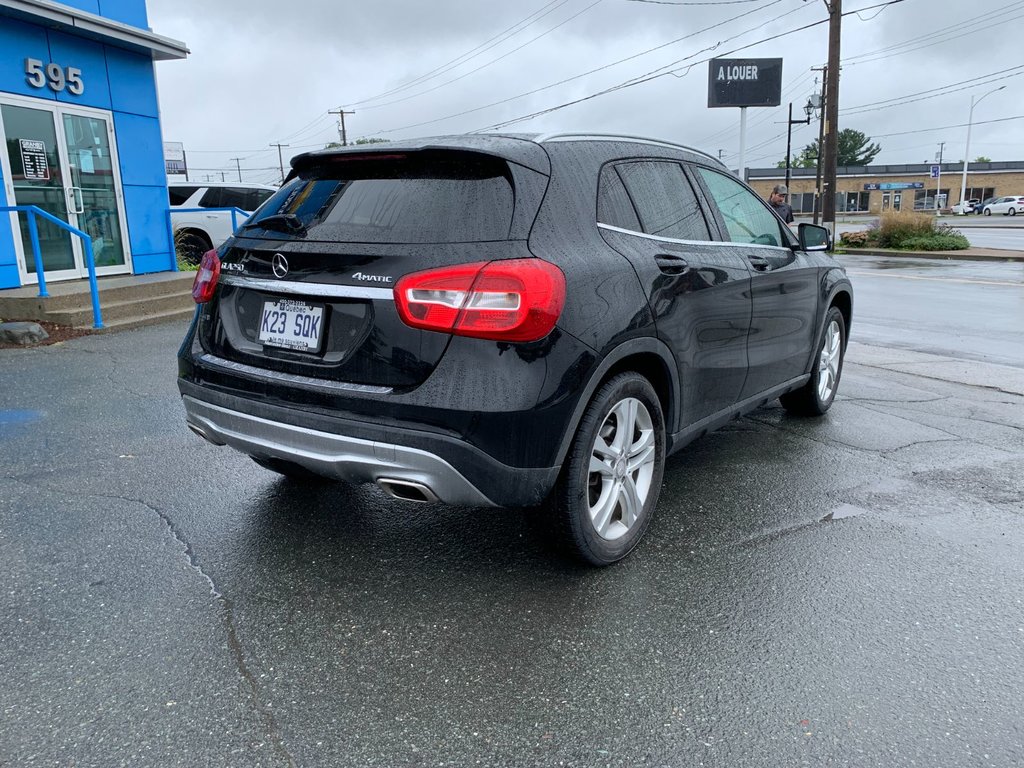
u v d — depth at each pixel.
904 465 4.57
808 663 2.62
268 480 4.22
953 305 12.69
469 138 3.16
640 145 3.72
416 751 2.19
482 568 3.26
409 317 2.66
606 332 2.92
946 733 2.27
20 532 3.54
